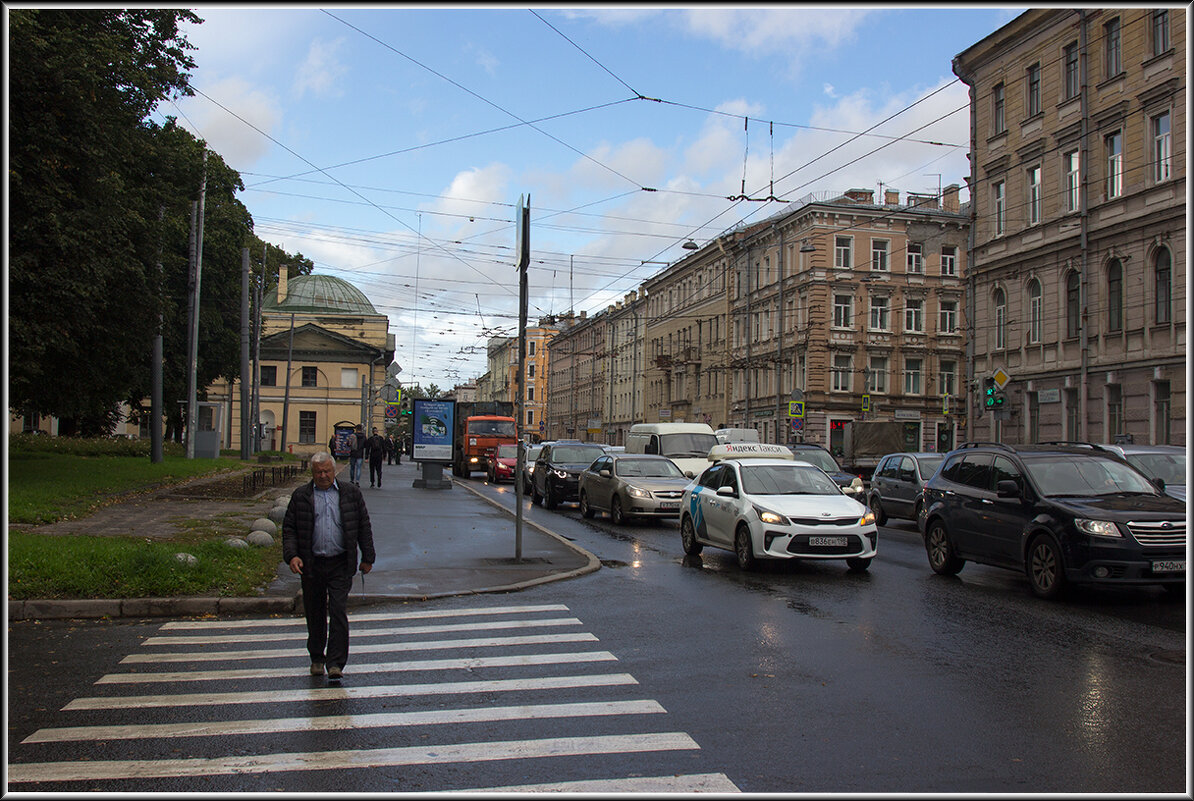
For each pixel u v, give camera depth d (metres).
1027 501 10.48
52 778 4.65
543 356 110.56
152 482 23.56
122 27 20.48
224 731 5.45
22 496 16.52
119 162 21.00
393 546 14.53
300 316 73.75
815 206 47.50
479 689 6.40
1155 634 8.16
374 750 5.10
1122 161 26.95
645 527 19.39
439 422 30.58
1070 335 29.12
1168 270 25.45
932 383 49.50
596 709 5.89
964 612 9.29
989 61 32.94
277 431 71.12
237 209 42.94
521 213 13.40
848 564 12.41
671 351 67.81
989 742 5.19
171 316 24.28
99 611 9.16
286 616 9.33
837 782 4.58
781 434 49.72
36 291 17.47
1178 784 4.56
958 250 50.31
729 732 5.39
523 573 11.93
